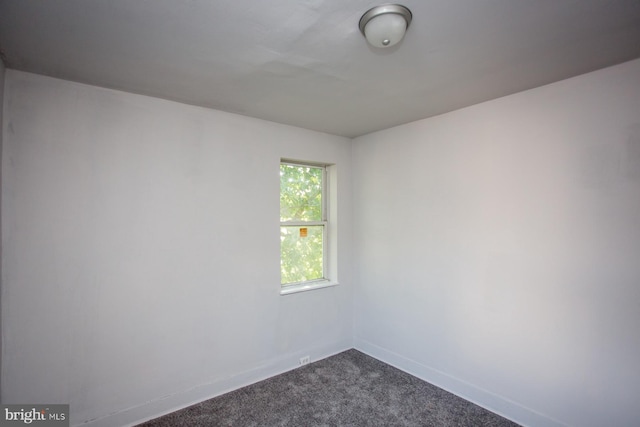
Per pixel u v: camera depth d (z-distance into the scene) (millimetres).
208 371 2469
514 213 2225
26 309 1841
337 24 1371
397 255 3020
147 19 1334
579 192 1945
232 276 2600
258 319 2742
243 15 1303
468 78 1959
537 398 2102
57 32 1438
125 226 2146
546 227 2078
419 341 2822
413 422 2182
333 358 3193
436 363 2686
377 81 1990
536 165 2119
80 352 1988
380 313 3184
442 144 2652
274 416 2244
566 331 1990
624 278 1790
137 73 1874
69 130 1973
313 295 3119
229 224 2592
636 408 1745
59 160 1941
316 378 2785
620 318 1801
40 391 1876
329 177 3406
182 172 2373
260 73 1871
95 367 2033
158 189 2273
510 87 2107
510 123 2240
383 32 1322
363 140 3363
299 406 2365
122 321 2127
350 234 3439
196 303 2422
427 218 2764
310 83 2018
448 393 2549
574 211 1965
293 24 1371
